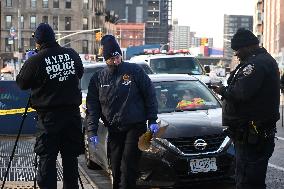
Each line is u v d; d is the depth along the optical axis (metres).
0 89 14.14
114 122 6.10
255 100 5.39
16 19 96.50
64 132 6.00
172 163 7.26
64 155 6.12
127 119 6.07
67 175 6.12
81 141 6.12
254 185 5.54
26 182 8.05
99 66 13.11
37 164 6.23
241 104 5.43
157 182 7.36
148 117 6.15
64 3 99.19
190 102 8.84
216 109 8.73
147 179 7.38
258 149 5.47
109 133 6.23
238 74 5.43
